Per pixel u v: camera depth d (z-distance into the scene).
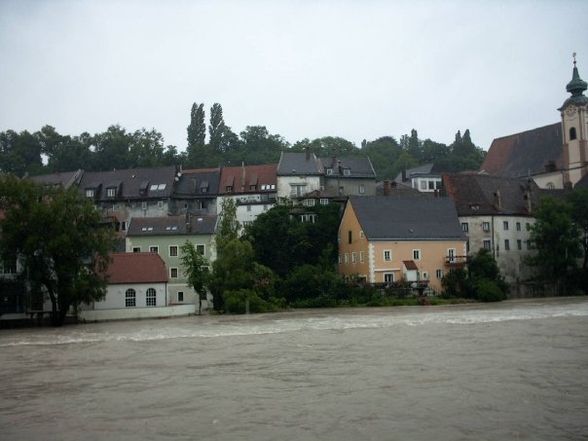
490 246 94.31
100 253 61.69
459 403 18.70
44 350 35.66
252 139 181.62
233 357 29.72
